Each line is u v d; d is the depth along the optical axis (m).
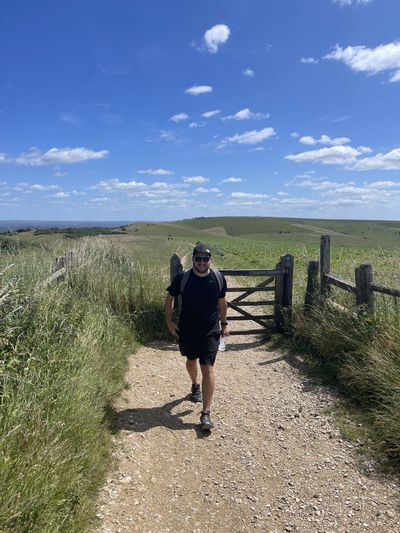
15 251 8.09
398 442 3.94
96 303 7.72
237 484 3.73
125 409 4.94
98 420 4.18
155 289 8.45
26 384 3.83
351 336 5.92
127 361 6.42
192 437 4.49
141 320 7.95
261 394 5.58
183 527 3.21
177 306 8.10
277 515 3.35
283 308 8.07
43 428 3.34
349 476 3.76
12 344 4.44
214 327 4.86
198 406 5.21
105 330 6.57
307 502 3.48
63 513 2.88
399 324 5.32
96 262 9.09
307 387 5.65
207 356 4.80
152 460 4.02
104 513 3.21
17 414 3.35
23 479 2.78
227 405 5.27
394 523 3.19
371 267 6.12
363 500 3.46
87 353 5.12
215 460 4.10
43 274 7.03
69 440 3.53
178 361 6.86
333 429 4.52
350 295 6.96
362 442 4.21
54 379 4.18
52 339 5.06
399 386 4.41
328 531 3.17
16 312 5.12
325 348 6.35
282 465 4.00
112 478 3.63
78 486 3.19
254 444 4.38
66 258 8.44
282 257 8.09
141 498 3.47
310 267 7.77
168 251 20.33
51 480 2.95
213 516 3.35
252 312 10.30
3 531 2.48
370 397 4.88
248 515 3.36
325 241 7.56
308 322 7.26
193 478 3.81
